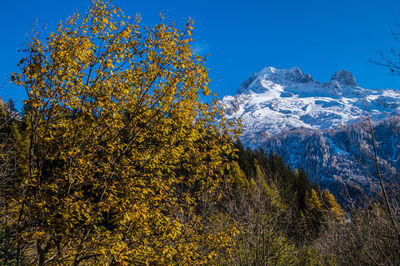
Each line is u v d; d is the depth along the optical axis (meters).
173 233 5.90
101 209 5.51
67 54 5.71
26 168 5.95
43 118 5.85
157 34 6.48
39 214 5.56
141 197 5.65
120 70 6.45
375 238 4.90
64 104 5.80
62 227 5.39
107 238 5.35
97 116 6.27
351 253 5.73
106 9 6.51
